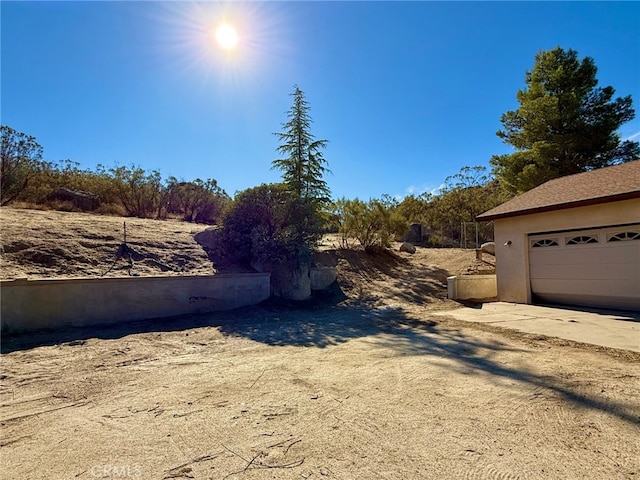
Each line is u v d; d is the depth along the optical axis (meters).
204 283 8.84
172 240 11.01
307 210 11.25
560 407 3.28
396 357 5.07
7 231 8.72
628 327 6.90
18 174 14.22
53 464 2.42
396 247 17.69
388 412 3.21
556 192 10.98
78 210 14.89
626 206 8.54
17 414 3.23
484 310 9.37
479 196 26.41
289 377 4.23
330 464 2.40
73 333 6.47
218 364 4.79
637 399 3.44
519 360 4.85
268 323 7.69
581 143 18.86
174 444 2.67
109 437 2.79
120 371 4.48
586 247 9.45
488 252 15.82
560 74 19.44
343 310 9.45
